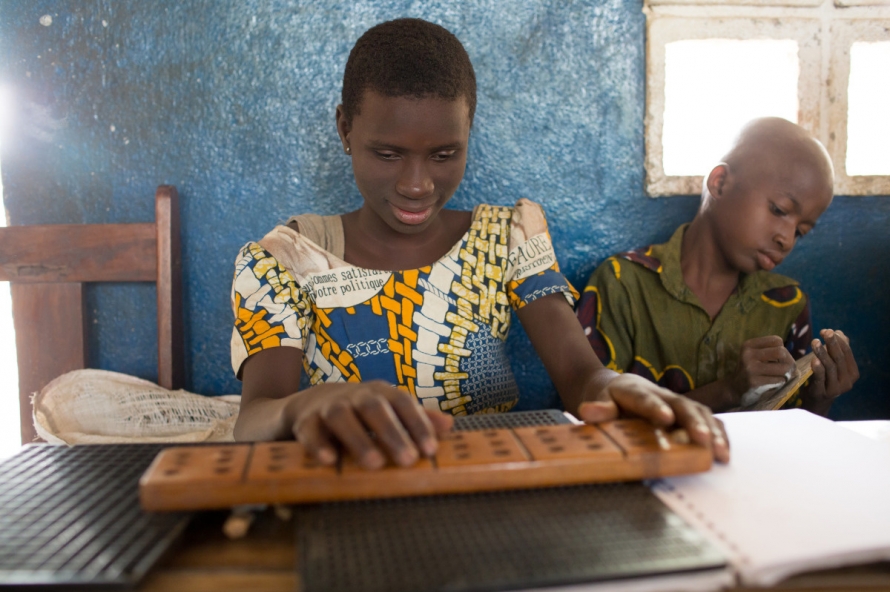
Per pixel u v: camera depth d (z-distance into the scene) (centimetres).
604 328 133
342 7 138
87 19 137
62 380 131
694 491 56
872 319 156
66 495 55
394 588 41
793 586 45
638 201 149
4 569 42
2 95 138
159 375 136
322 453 54
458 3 140
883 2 145
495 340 114
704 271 132
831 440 68
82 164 140
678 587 43
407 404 59
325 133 142
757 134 123
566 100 144
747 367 111
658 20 143
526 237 115
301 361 107
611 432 61
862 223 152
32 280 137
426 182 97
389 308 108
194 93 139
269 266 104
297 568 44
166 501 51
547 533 48
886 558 46
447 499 54
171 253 135
